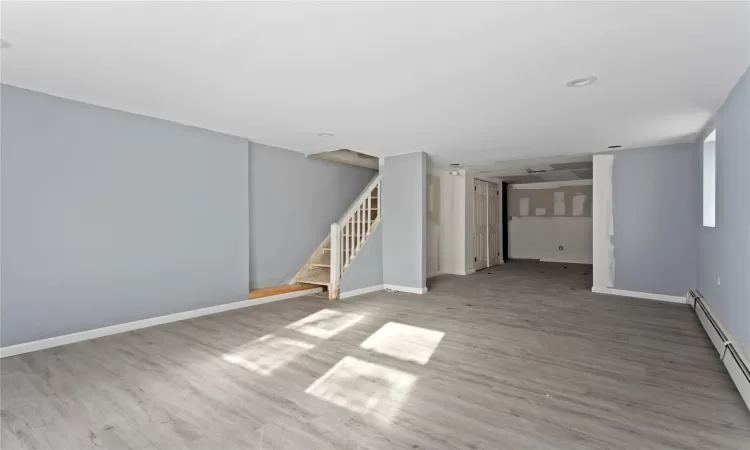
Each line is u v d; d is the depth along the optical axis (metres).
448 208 7.76
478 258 8.27
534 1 1.84
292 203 5.73
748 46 2.29
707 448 1.83
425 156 5.76
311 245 6.05
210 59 2.54
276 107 3.57
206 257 4.43
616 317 4.29
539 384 2.55
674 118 3.84
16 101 3.08
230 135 4.67
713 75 2.73
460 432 1.98
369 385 2.54
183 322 4.07
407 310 4.64
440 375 2.70
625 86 2.97
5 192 3.04
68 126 3.36
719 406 2.25
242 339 3.50
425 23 2.06
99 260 3.56
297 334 3.66
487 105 3.48
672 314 4.40
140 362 2.93
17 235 3.10
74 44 2.33
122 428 2.01
